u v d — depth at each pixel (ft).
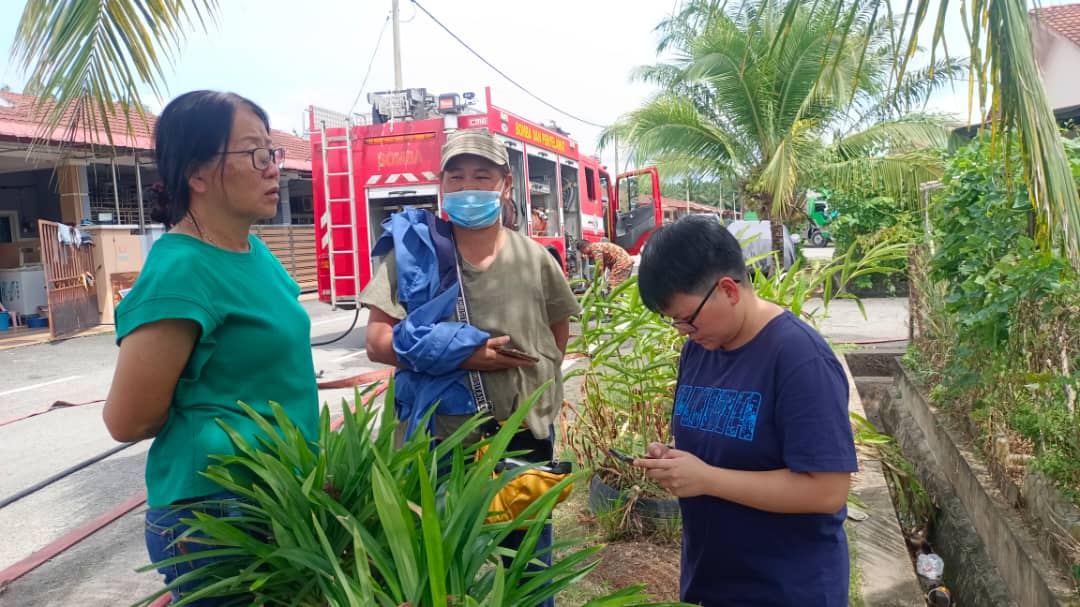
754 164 45.75
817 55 37.78
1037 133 7.47
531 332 7.98
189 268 5.45
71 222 46.37
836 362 5.28
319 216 32.24
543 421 8.00
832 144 44.80
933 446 15.93
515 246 8.18
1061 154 7.56
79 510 14.70
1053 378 9.81
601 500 11.52
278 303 6.16
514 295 7.91
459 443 5.97
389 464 5.66
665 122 45.16
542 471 7.43
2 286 46.93
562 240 38.24
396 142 30.68
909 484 14.37
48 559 12.19
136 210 52.75
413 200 31.73
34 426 21.70
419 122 30.30
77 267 42.93
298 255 61.93
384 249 8.16
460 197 7.72
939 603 11.77
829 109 41.91
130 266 46.60
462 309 7.79
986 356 12.98
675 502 10.97
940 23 7.82
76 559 12.21
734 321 5.37
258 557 5.45
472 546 4.90
